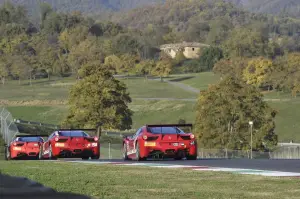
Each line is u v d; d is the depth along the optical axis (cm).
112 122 13738
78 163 3428
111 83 13788
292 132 17225
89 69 13950
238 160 3434
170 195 1684
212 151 8638
